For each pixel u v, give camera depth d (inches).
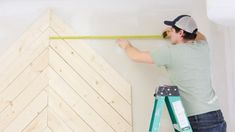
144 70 89.4
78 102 86.6
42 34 88.5
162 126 86.9
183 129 67.4
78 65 88.0
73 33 89.0
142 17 91.4
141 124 87.3
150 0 92.3
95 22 90.2
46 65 87.5
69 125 85.4
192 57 74.6
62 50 88.2
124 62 89.2
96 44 89.3
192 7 92.7
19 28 88.7
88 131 85.7
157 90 71.7
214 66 90.8
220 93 90.0
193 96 73.4
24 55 87.7
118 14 91.1
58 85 86.9
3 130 84.6
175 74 75.8
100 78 88.1
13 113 85.4
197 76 74.1
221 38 92.0
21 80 86.8
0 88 86.4
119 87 88.2
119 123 86.7
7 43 88.1
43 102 86.0
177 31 78.3
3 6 89.6
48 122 85.2
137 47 90.1
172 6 92.4
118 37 89.0
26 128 84.8
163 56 75.1
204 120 71.9
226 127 81.9
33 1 89.9
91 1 91.0
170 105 71.0
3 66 87.2
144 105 88.0
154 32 91.0
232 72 89.0
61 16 89.6
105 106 87.0
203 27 92.3
